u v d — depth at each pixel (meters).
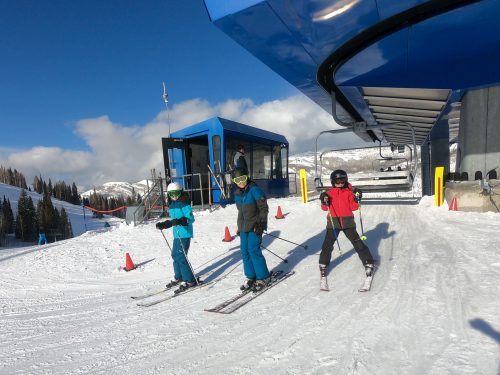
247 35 6.15
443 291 3.62
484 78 7.21
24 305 5.18
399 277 4.28
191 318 3.78
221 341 3.08
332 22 5.77
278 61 7.46
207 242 8.23
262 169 16.05
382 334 2.81
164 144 13.00
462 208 8.60
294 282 4.65
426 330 2.79
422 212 9.12
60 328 3.97
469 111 8.57
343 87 8.72
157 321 3.83
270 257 6.34
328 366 2.42
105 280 6.41
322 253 4.33
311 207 11.23
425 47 6.75
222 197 12.79
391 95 9.41
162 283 5.76
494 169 8.22
